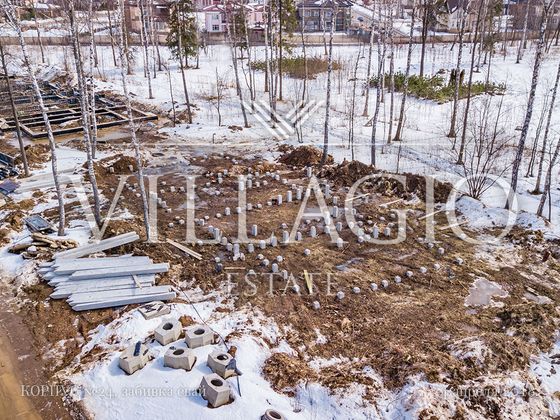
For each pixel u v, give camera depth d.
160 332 11.64
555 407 10.08
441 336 12.36
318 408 10.12
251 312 13.14
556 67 34.41
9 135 27.42
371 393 10.29
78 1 33.72
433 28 52.50
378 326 12.72
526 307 13.15
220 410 9.80
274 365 11.17
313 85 35.44
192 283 14.34
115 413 10.02
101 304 13.13
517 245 16.78
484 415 9.76
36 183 20.56
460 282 14.71
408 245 16.77
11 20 14.83
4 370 11.42
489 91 30.80
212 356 10.88
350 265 15.50
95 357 11.58
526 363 11.11
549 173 17.42
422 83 32.12
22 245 15.82
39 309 13.25
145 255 15.48
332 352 11.83
